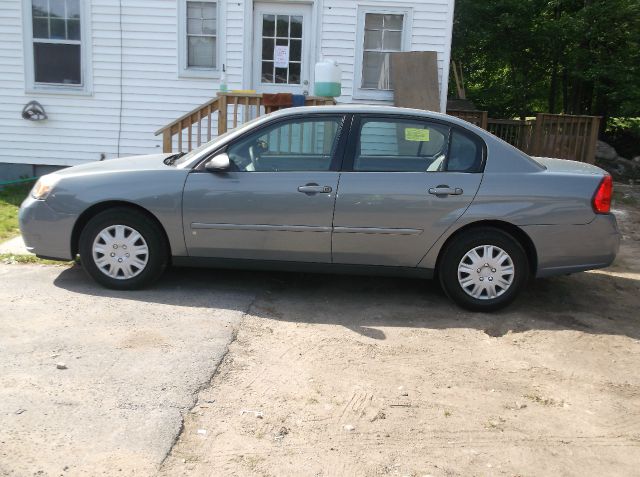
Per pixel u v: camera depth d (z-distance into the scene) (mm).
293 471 2928
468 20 15836
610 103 16953
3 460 2867
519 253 4984
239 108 10281
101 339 4234
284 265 5160
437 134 5051
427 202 4918
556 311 5242
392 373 3977
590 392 3842
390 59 10242
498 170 4973
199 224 5066
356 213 4953
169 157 5750
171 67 10250
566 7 16641
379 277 6000
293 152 5105
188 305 4977
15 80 10344
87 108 10406
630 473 3031
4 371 3709
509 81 17641
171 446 3053
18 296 5016
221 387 3672
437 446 3188
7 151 10570
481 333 4688
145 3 10062
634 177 14328
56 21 10180
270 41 10195
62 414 3271
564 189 4926
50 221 5160
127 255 5184
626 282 6188
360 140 5062
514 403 3664
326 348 4305
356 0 9977
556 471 3021
